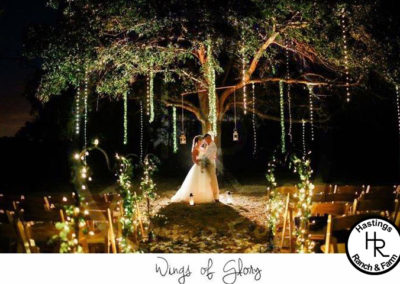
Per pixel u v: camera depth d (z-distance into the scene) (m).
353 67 11.53
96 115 18.22
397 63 9.83
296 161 7.39
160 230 8.12
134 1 9.75
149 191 8.73
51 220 5.62
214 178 11.44
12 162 20.72
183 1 9.59
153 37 10.92
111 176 20.58
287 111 16.59
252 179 18.78
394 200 5.61
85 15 10.12
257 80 13.02
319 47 10.71
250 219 8.90
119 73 12.23
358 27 9.73
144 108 15.92
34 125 18.83
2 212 5.68
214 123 12.15
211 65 11.60
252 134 22.50
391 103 15.99
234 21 9.92
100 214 5.77
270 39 11.34
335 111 16.92
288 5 9.54
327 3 9.16
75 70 10.23
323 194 6.34
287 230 7.23
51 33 10.09
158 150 22.00
